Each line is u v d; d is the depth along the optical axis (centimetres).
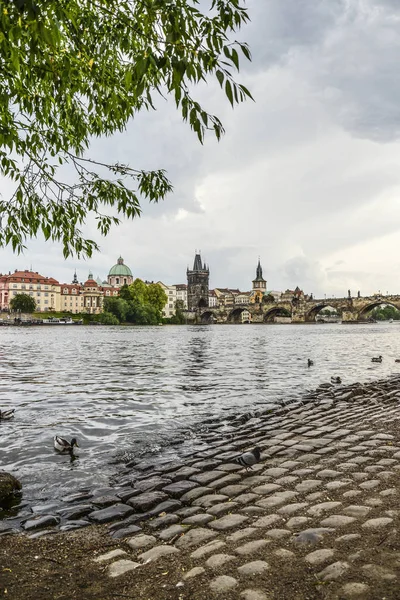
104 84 575
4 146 622
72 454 1033
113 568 472
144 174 656
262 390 1959
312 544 481
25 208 661
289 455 897
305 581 412
